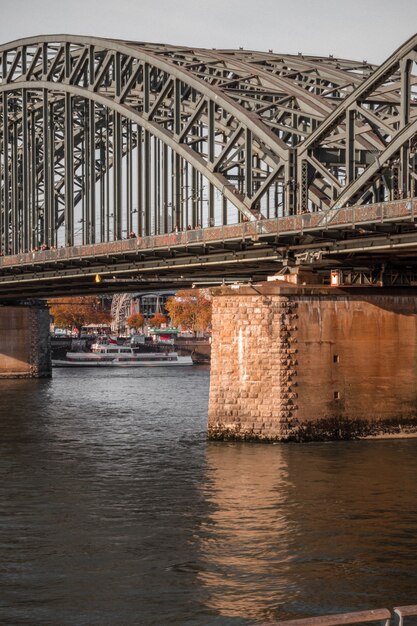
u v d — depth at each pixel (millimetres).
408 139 69438
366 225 68125
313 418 74188
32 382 152625
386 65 72000
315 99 84938
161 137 94125
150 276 106500
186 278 104875
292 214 80312
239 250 82438
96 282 112062
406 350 75750
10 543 50438
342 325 74562
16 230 125750
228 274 98812
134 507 56906
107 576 45625
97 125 124562
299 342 73875
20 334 162875
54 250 106562
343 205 74188
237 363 74625
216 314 75250
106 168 114188
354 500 57281
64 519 54625
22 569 46656
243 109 84812
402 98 70812
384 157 71062
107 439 80938
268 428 73938
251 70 90875
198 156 89812
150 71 99562
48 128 116812
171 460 69625
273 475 63531
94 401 116062
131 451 74250
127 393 128250
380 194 76562
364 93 74000
